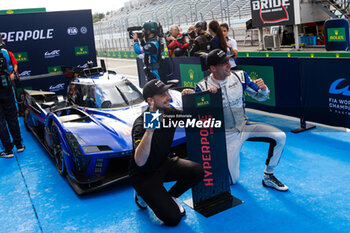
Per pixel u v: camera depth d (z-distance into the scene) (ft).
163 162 9.67
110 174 12.66
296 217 9.73
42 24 26.50
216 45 17.53
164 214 9.51
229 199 11.03
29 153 17.92
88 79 16.51
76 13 27.58
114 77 16.74
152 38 21.63
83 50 28.40
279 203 10.57
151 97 8.54
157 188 9.45
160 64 22.11
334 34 30.22
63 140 12.54
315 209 10.05
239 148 11.39
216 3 82.28
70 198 12.34
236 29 62.59
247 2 71.41
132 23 116.37
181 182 10.07
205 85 10.55
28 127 21.88
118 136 12.41
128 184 13.07
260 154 14.75
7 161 17.07
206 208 10.62
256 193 11.35
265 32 56.08
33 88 26.94
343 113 15.25
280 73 17.67
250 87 10.97
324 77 15.64
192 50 22.30
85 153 11.57
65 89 28.17
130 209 11.18
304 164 13.21
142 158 8.57
